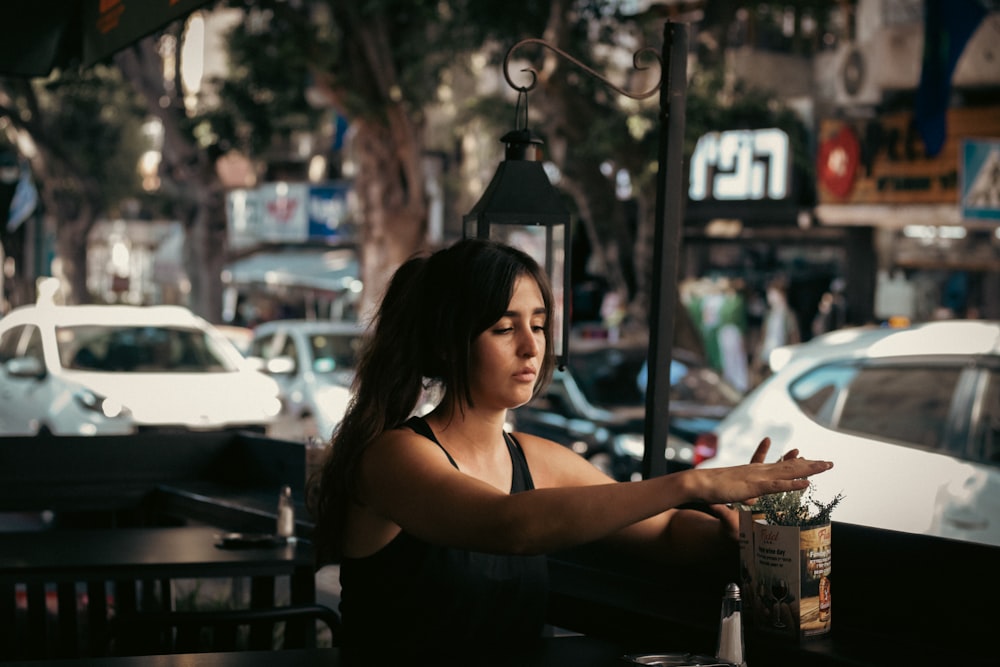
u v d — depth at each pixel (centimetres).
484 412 315
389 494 296
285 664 304
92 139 3344
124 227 4191
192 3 480
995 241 2159
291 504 541
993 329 620
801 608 317
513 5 1672
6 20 642
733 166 2206
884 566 334
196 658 311
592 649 322
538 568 323
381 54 1755
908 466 598
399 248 1814
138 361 1246
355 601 315
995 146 1636
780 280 2362
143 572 486
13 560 492
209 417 1175
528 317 308
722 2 1719
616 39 1814
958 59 1666
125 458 741
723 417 1184
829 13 2016
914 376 630
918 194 1948
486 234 435
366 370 313
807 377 673
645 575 394
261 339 1666
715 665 306
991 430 589
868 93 2016
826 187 2080
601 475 345
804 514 322
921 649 317
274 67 1972
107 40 582
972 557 316
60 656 574
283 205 3450
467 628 313
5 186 3775
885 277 2238
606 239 1803
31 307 1291
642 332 1680
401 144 1798
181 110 2439
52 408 1177
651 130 1633
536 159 443
